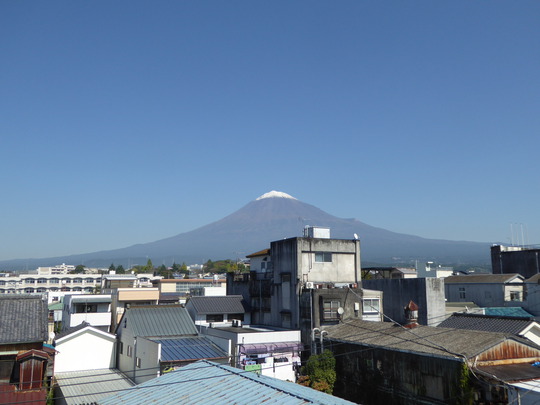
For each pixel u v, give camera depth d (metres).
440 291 45.25
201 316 47.50
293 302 42.31
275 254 46.94
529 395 20.52
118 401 19.45
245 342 36.28
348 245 46.44
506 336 24.92
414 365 26.78
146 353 33.84
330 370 33.03
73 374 37.97
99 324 53.53
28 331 28.62
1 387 25.78
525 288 54.16
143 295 54.47
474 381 23.41
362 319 40.19
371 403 29.98
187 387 19.44
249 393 17.45
